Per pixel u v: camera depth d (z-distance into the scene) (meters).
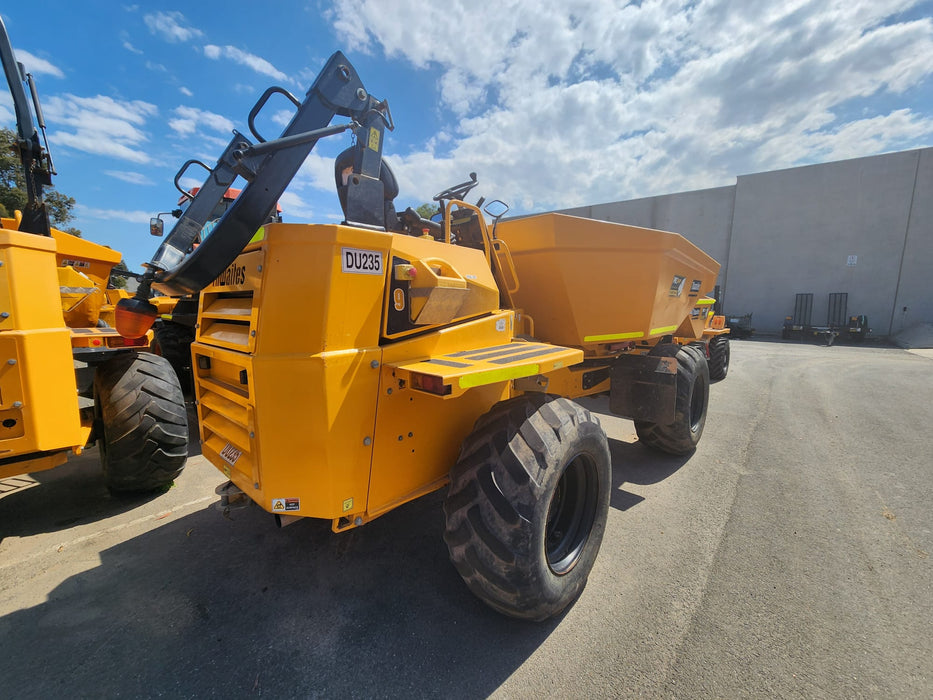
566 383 3.46
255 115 1.95
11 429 2.20
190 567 2.42
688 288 4.22
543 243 2.89
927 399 6.59
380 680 1.72
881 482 3.59
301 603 2.15
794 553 2.60
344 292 1.65
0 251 2.12
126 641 1.90
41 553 2.55
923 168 17.12
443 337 2.11
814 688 1.68
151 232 4.29
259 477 1.74
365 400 1.76
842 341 17.47
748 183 20.62
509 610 1.87
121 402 2.96
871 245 18.19
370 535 2.74
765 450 4.36
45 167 2.57
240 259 1.90
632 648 1.89
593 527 2.28
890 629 1.99
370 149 2.01
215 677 1.72
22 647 1.86
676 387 3.51
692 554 2.60
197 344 2.34
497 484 1.81
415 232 2.86
